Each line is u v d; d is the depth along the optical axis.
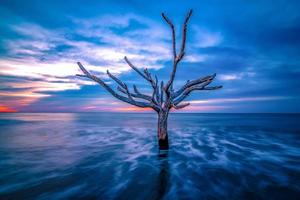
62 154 10.75
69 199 5.16
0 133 21.27
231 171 7.35
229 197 5.10
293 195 5.23
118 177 6.81
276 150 11.56
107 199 5.11
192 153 10.54
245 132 22.05
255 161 8.85
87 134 20.27
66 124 35.69
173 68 8.67
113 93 9.19
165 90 9.12
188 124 37.09
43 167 8.22
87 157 9.97
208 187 5.80
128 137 17.83
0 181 6.57
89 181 6.47
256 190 5.57
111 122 42.62
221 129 25.97
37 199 5.19
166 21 8.37
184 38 8.05
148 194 5.37
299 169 7.62
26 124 35.81
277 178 6.56
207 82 8.77
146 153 10.69
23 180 6.66
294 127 29.36
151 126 30.70
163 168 7.77
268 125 34.00
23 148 12.60
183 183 6.15
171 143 14.04
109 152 11.16
